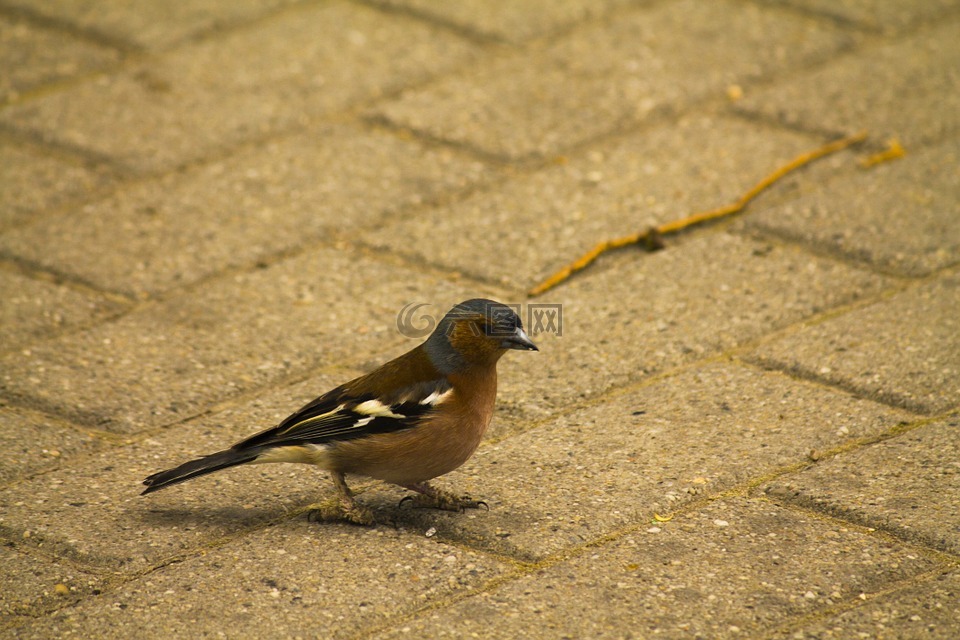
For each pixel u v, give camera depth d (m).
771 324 11.09
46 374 10.52
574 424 9.83
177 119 14.92
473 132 14.66
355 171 13.95
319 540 8.39
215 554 8.23
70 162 14.08
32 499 8.89
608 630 7.34
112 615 7.61
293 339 11.14
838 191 13.23
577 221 12.91
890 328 10.85
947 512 8.37
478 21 17.20
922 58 15.92
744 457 9.21
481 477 9.13
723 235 12.64
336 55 16.34
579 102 15.21
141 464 9.38
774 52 16.20
